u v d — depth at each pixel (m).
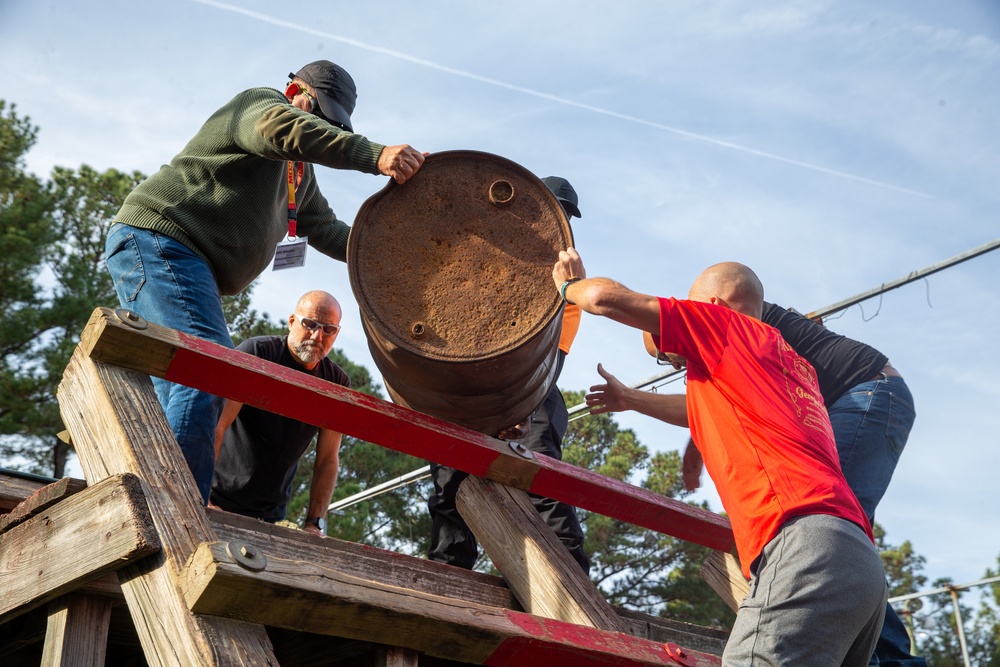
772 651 2.47
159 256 3.52
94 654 2.64
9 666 3.27
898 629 4.01
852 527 2.59
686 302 3.01
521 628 2.58
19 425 16.95
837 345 4.55
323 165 3.40
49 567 2.57
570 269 3.25
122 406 2.69
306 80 3.88
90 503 2.52
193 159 3.67
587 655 2.69
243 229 3.71
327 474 4.95
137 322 2.84
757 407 2.81
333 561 3.11
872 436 4.32
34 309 17.53
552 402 4.98
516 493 3.66
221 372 2.97
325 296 5.18
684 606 20.19
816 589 2.48
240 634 2.14
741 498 2.74
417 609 2.38
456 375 3.25
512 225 3.45
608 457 21.23
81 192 19.75
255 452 4.82
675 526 3.92
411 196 3.41
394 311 3.26
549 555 3.43
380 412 3.25
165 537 2.34
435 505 4.74
